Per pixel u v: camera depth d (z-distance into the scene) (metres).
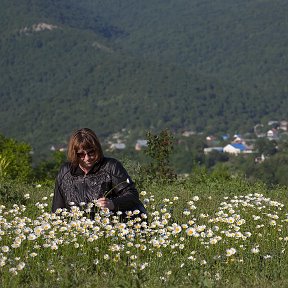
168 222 8.31
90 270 6.48
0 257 6.45
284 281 6.32
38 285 6.00
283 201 11.63
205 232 7.80
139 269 6.30
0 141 24.58
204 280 6.05
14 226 7.39
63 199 7.90
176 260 6.78
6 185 11.67
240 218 8.64
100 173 7.79
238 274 6.52
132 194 7.76
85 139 7.73
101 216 7.47
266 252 7.21
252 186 13.94
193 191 12.88
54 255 6.76
